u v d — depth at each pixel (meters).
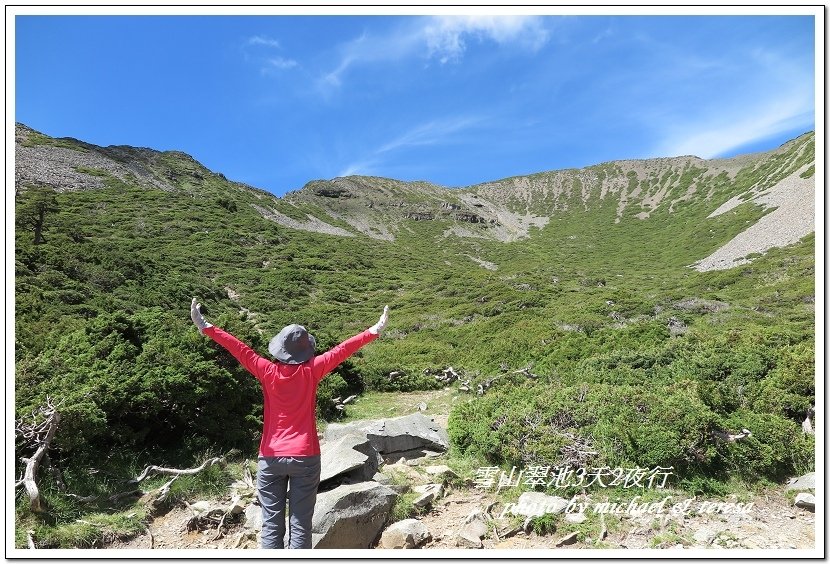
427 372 14.48
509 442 5.84
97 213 50.16
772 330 9.78
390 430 6.84
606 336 13.95
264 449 3.29
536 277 47.34
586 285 44.03
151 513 4.75
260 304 34.00
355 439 5.52
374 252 65.88
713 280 35.41
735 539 4.05
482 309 28.27
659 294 30.81
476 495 5.16
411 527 4.18
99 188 59.56
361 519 4.15
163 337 7.36
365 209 112.38
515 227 116.56
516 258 78.25
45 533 4.11
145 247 41.91
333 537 3.93
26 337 8.00
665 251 72.19
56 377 5.92
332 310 35.03
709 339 9.45
